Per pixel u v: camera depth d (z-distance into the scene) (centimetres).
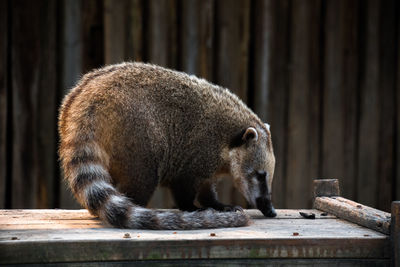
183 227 680
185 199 835
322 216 802
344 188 1355
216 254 599
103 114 738
